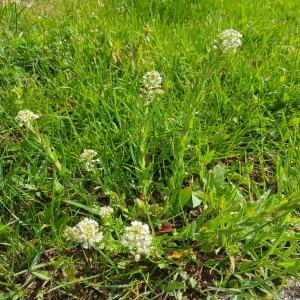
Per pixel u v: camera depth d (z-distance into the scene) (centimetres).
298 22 63
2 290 29
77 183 34
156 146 37
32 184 33
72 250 31
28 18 54
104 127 39
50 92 42
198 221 31
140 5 62
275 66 48
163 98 42
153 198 34
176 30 55
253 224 28
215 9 63
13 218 32
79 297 29
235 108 41
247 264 29
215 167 34
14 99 41
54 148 36
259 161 38
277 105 43
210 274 30
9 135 39
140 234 24
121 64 47
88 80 43
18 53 47
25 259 30
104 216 29
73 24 54
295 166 37
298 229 33
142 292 29
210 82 45
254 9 64
